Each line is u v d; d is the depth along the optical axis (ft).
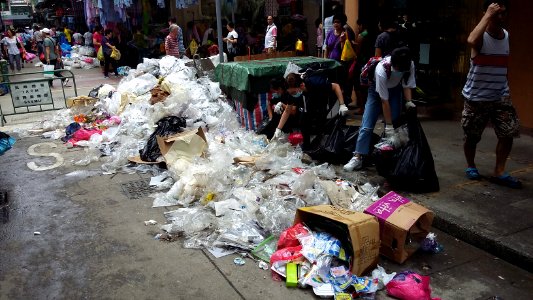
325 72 20.18
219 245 12.50
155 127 23.03
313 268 10.62
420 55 25.38
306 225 11.98
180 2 44.57
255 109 22.06
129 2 47.37
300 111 19.02
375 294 10.20
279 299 10.12
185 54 45.14
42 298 10.50
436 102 25.35
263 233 12.92
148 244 12.86
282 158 17.04
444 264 11.44
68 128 25.49
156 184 17.38
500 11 13.42
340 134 18.02
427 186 14.60
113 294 10.55
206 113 23.44
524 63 19.67
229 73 23.68
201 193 15.53
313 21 43.34
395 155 14.87
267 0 47.29
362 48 26.18
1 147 19.42
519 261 11.16
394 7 26.86
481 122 14.76
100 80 49.34
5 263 12.12
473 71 14.39
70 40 92.53
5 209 15.75
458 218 12.89
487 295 10.10
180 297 10.34
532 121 19.97
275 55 29.14
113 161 19.90
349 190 14.39
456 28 23.97
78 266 11.84
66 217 14.90
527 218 12.73
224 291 10.51
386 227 11.42
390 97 15.74
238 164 16.78
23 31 93.30
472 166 15.58
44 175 19.27
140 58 55.06
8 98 39.70
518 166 16.49
